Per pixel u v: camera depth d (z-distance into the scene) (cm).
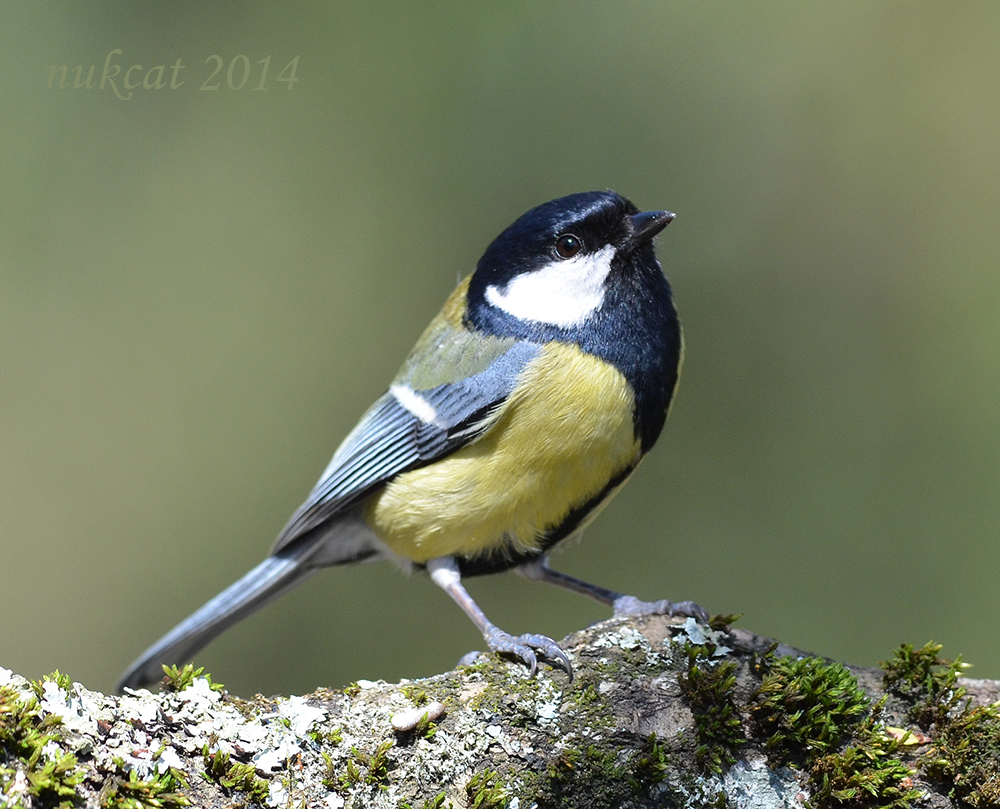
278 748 394
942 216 1171
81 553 1179
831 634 1025
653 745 434
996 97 1173
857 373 1139
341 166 1292
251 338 1278
